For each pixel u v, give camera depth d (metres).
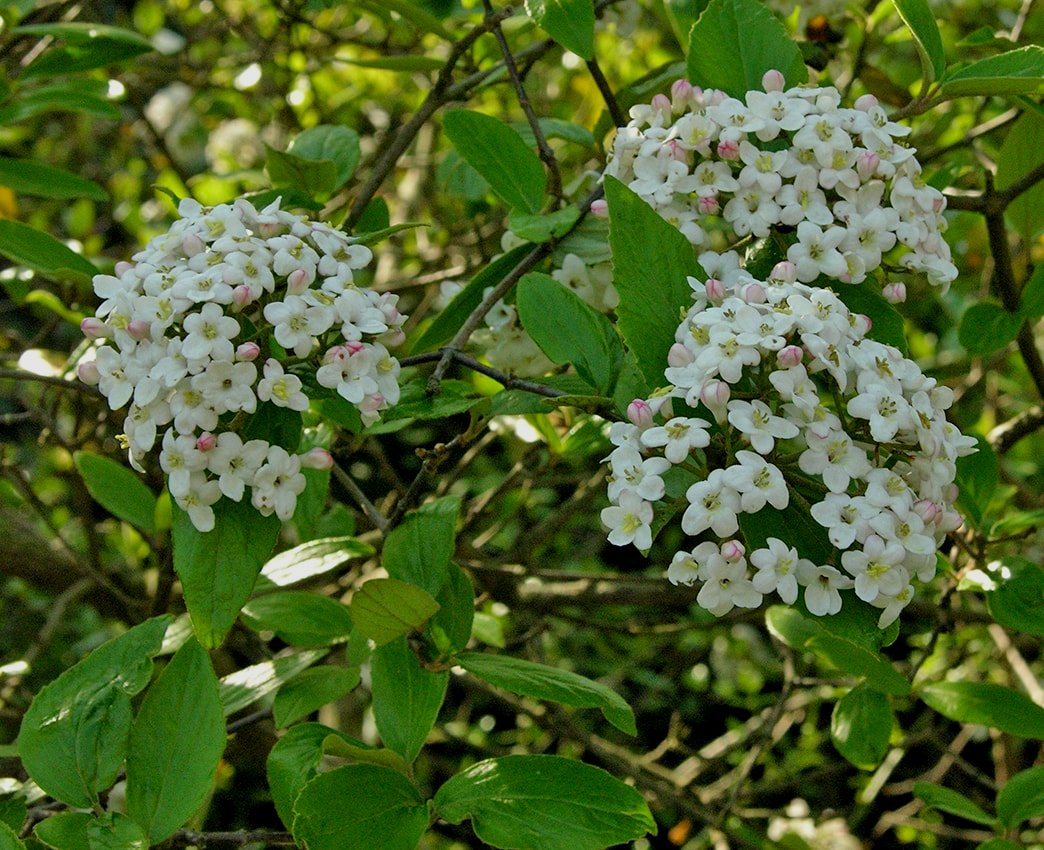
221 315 0.54
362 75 1.14
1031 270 0.75
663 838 1.18
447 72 0.70
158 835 0.55
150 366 0.55
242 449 0.54
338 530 0.75
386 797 0.55
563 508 0.85
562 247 0.64
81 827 0.56
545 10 0.64
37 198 1.27
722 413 0.53
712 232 0.69
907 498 0.53
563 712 0.86
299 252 0.56
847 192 0.58
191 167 1.43
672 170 0.59
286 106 0.99
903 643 1.24
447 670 0.58
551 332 0.59
